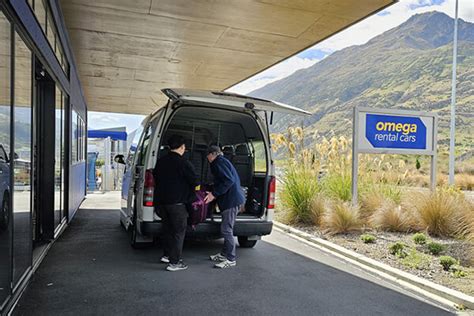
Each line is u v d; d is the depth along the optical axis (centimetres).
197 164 652
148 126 651
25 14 388
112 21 762
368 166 951
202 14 729
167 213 498
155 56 997
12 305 357
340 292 440
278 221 862
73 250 591
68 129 780
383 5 674
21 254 401
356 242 664
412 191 835
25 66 408
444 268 514
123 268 503
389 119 859
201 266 522
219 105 560
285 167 906
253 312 376
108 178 1625
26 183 414
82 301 391
